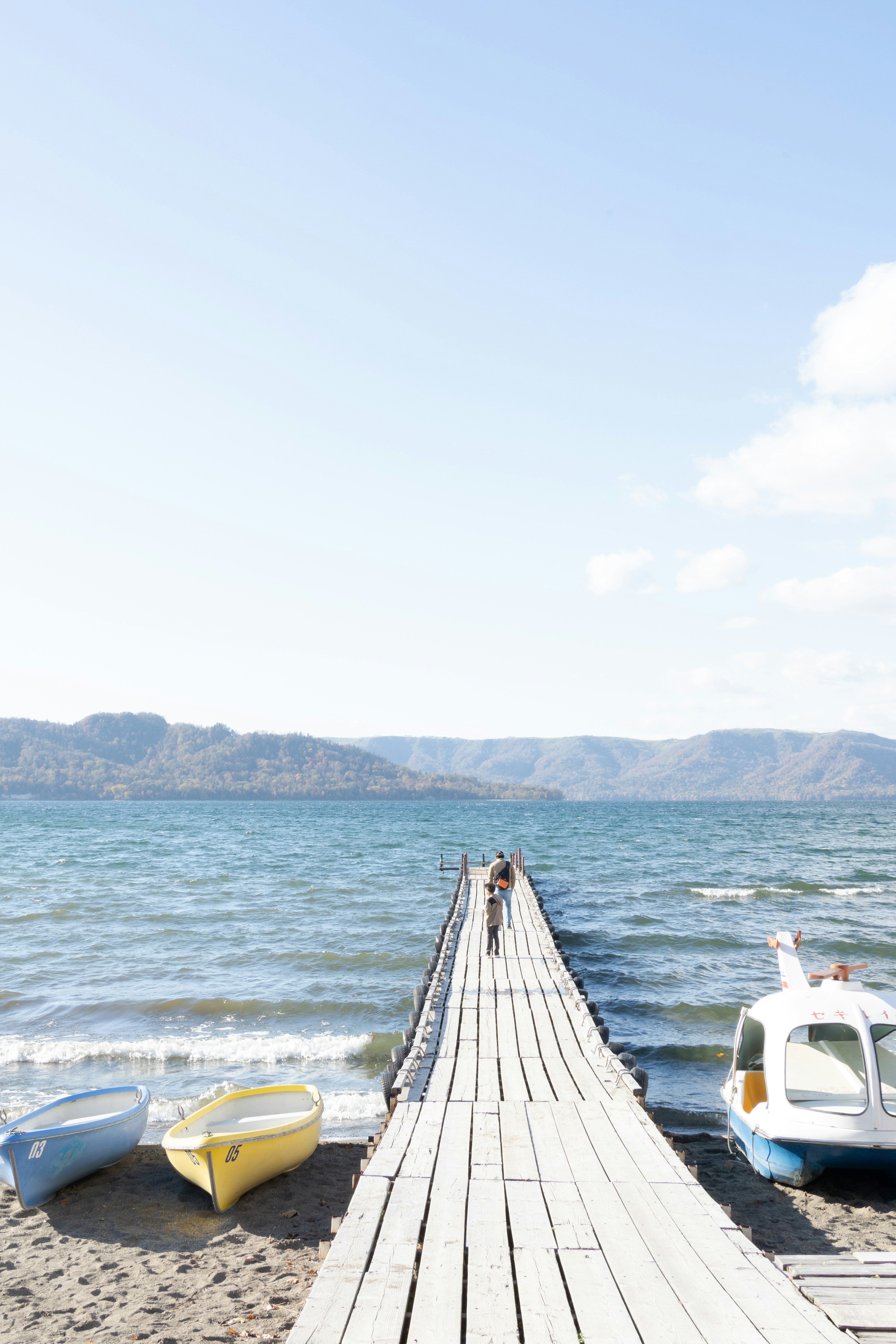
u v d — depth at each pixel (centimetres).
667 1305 550
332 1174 1153
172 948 2725
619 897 4088
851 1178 1073
